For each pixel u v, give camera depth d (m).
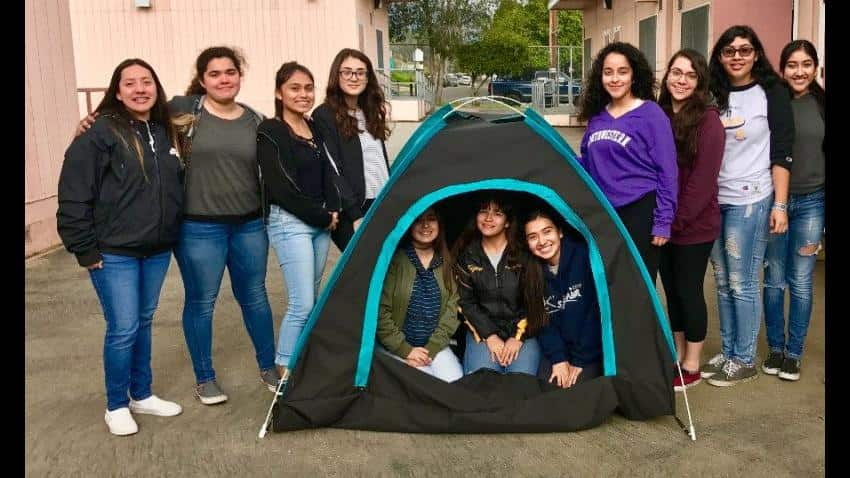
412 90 22.73
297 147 3.69
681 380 3.62
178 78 14.45
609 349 3.50
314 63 14.45
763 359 4.31
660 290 5.65
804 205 3.89
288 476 3.12
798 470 3.09
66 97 7.68
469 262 3.79
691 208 3.73
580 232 3.54
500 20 30.72
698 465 3.14
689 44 12.23
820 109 3.89
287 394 3.52
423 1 30.38
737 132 3.78
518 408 3.43
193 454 3.32
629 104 3.75
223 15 14.31
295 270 3.74
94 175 3.23
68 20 7.73
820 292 5.41
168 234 3.42
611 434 3.43
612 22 18.17
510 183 3.46
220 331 4.99
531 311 3.69
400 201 3.48
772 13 9.42
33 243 7.05
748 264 3.88
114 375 3.45
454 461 3.22
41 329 5.02
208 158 3.53
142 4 14.05
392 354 3.72
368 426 3.49
